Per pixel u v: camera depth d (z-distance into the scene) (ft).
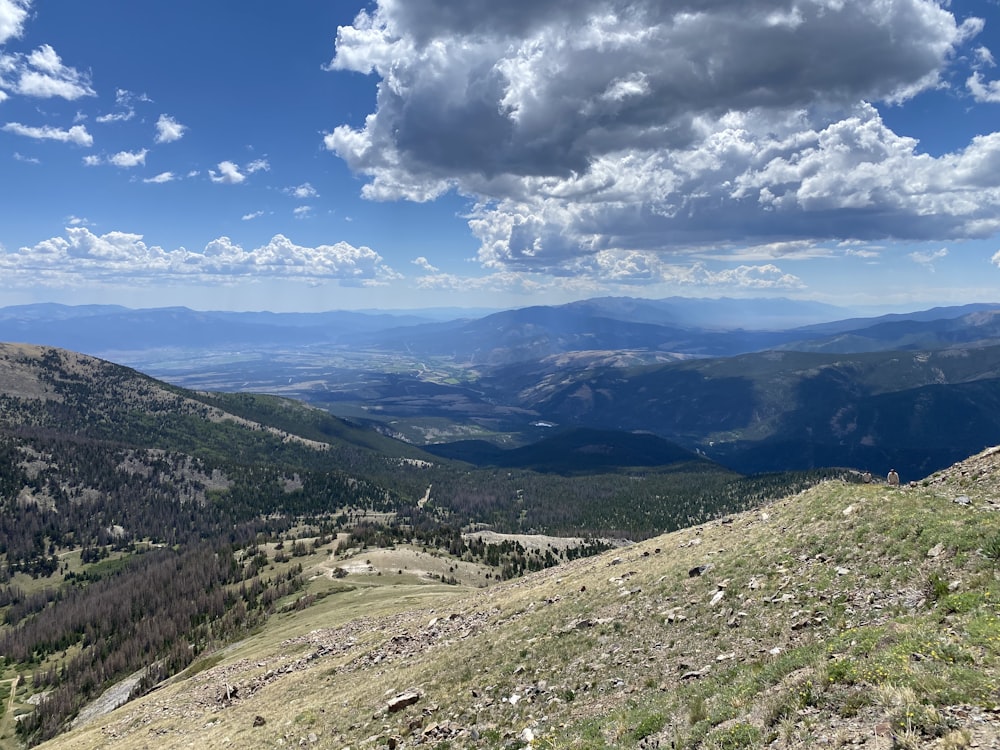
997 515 82.53
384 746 90.89
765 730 49.73
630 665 86.58
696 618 93.91
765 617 83.66
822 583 85.61
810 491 149.48
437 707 97.60
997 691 41.88
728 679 66.23
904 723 41.45
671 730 58.29
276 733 113.70
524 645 111.34
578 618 115.65
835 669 52.21
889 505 103.45
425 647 147.64
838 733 44.14
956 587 68.13
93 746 174.09
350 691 127.85
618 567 156.25
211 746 123.44
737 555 114.73
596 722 69.46
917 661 50.11
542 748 68.13
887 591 75.92
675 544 159.94
